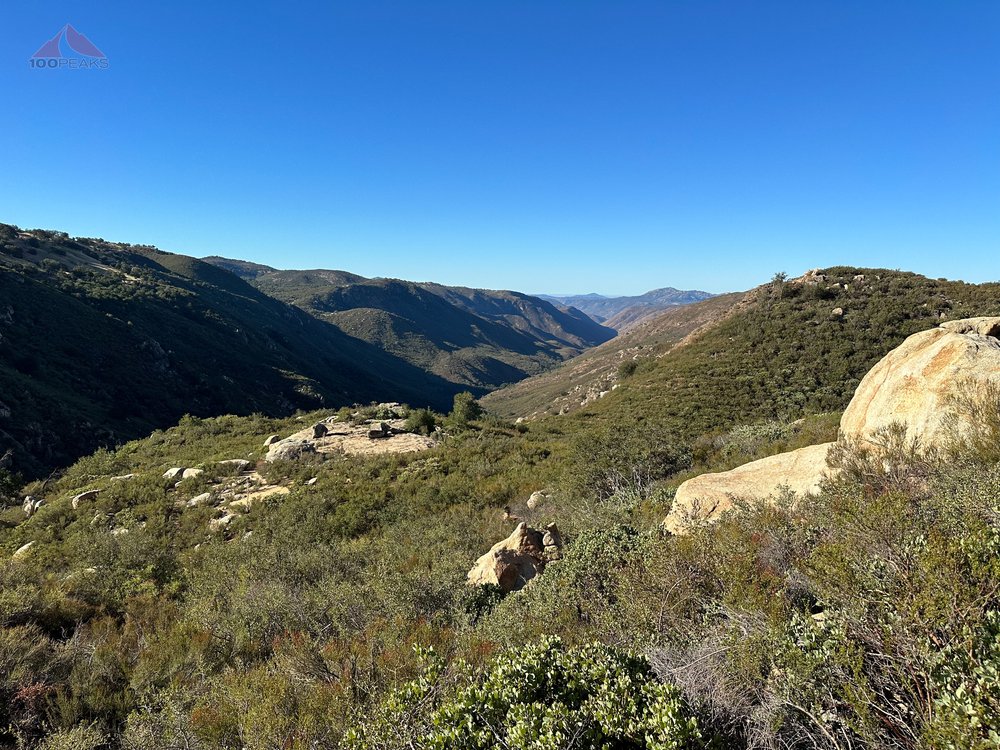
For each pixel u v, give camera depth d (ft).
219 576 27.78
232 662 18.28
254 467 71.31
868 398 23.40
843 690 6.50
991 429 14.53
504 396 572.92
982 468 13.00
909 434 18.26
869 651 7.02
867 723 6.02
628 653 9.36
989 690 5.49
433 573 23.17
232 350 282.77
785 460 23.27
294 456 73.10
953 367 18.81
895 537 8.58
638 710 7.59
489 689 8.69
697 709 7.67
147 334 234.38
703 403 117.29
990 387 16.39
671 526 21.24
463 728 8.04
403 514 48.16
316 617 20.36
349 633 18.24
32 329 188.03
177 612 23.91
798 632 7.84
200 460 79.87
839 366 116.88
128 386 196.13
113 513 55.77
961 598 6.47
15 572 27.22
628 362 208.64
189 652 18.39
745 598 9.95
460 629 17.07
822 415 40.09
